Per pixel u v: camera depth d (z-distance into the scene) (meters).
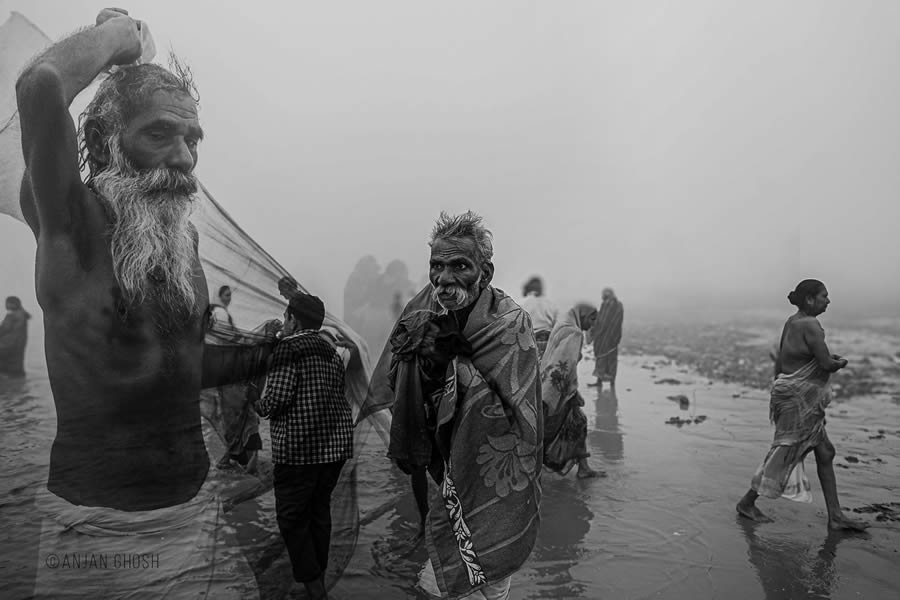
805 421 4.53
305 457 3.24
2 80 3.01
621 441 7.11
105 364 3.17
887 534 4.38
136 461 3.21
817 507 4.96
